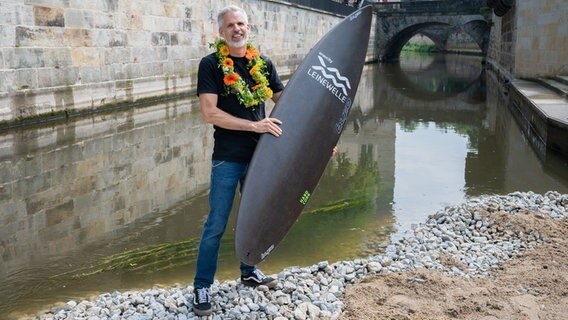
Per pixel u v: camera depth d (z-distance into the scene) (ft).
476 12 147.43
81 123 43.98
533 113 42.57
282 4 94.68
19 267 18.78
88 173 30.48
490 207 22.79
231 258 19.24
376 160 35.86
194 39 65.62
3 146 35.50
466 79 106.01
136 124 44.93
